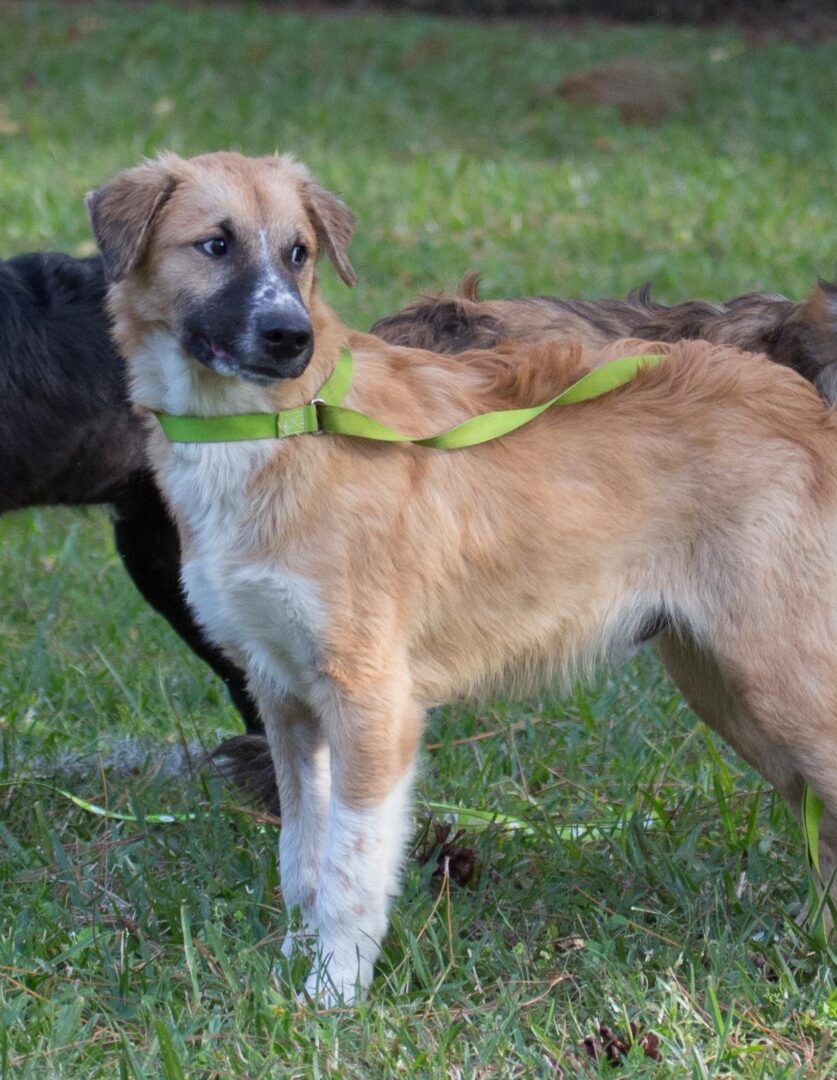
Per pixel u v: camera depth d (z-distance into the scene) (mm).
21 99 19641
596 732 7223
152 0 25297
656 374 5320
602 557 5227
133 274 5117
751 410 5246
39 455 6590
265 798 6527
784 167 17172
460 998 5066
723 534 5160
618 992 5059
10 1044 4719
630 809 6352
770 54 22516
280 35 23000
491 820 6254
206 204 4973
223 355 4871
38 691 7695
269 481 4906
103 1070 4633
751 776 6777
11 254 13758
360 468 4949
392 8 26250
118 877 5910
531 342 6605
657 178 16891
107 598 8859
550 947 5387
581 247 14625
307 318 4820
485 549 5141
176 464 5074
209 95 19938
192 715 7180
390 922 5398
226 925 5566
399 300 12883
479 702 5523
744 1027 4957
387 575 4973
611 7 25906
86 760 7035
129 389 5355
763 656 5133
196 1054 4695
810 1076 4656
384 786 4996
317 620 4914
